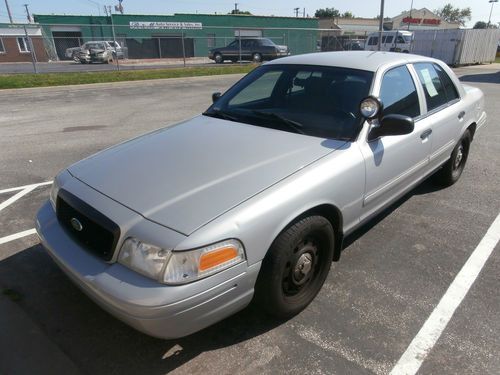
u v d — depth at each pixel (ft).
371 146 9.59
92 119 30.01
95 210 7.28
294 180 7.83
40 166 18.81
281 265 7.63
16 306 9.09
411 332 8.32
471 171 17.72
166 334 6.53
